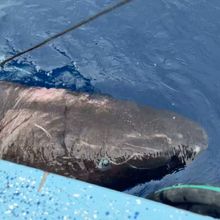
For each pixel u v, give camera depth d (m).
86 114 4.82
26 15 6.95
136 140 4.59
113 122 4.71
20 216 2.81
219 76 6.20
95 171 4.69
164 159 4.63
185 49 6.45
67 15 6.90
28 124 4.93
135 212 2.79
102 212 2.80
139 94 5.98
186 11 6.85
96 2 6.99
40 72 6.19
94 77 6.14
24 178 2.98
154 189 4.90
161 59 6.34
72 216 2.79
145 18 6.76
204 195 3.76
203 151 4.94
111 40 6.53
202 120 5.77
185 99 5.96
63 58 6.35
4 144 4.98
